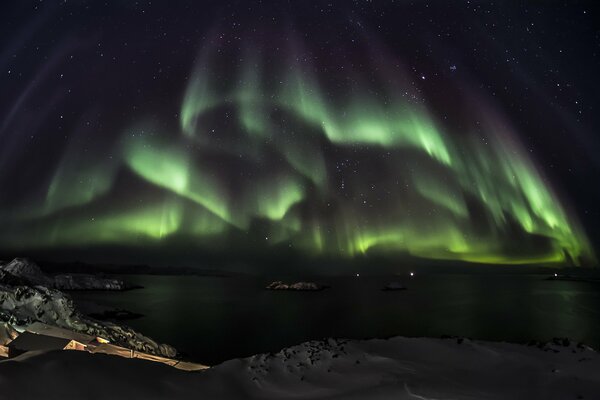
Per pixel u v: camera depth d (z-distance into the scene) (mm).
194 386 5645
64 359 5461
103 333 20109
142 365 5891
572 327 44250
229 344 35781
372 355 7023
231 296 85062
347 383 6035
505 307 62562
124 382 5199
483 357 6793
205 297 81250
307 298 81562
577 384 5535
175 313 56094
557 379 5719
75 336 16766
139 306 63812
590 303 67000
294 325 47312
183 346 34406
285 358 7051
